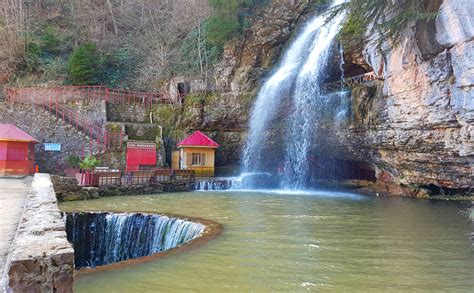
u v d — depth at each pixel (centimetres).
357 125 1984
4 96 2984
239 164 2900
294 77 2558
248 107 2830
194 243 870
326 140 2269
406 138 1698
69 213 1237
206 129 2898
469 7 1203
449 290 594
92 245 1244
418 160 1755
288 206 1525
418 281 635
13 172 2139
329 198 1839
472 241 917
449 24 1281
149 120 2958
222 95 2867
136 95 3105
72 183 1692
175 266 700
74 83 3161
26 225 489
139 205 1504
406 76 1587
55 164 2541
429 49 1409
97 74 3322
